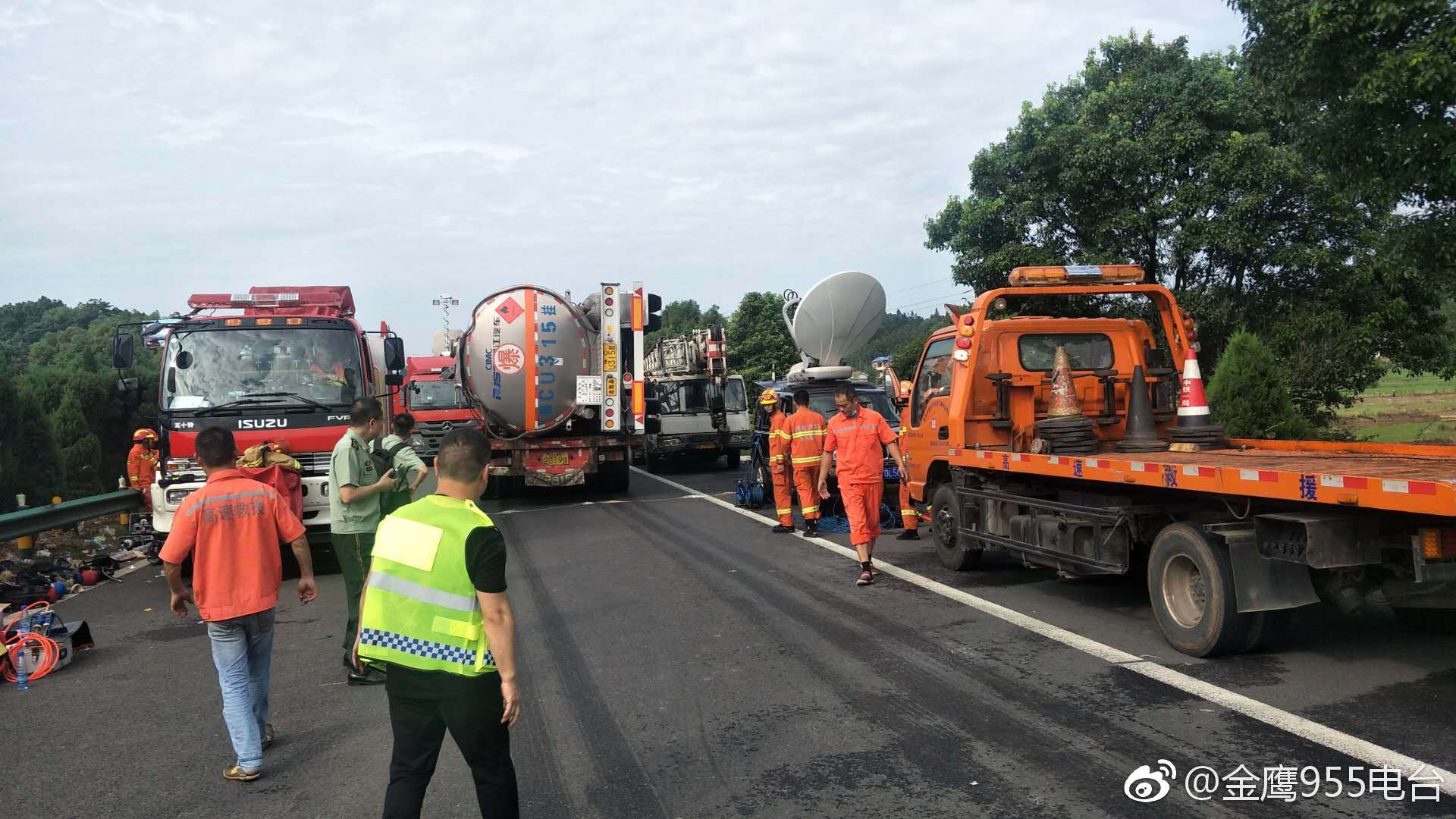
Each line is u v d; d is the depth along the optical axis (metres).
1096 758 4.30
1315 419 16.97
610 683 5.88
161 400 10.36
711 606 7.82
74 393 22.30
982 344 8.63
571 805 4.14
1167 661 5.71
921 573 8.82
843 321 15.02
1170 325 8.50
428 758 3.29
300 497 7.51
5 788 4.63
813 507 11.20
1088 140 16.86
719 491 16.98
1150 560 6.12
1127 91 17.47
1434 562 4.47
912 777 4.21
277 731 5.34
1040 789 4.00
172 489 10.22
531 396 15.02
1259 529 5.23
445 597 3.24
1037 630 6.58
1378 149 8.98
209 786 4.58
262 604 4.70
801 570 9.21
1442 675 5.18
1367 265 15.87
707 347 21.59
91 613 8.85
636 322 15.70
